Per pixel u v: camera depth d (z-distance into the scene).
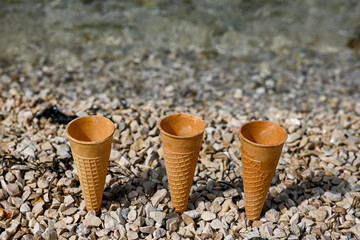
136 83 1.10
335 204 0.68
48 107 0.84
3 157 0.71
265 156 0.58
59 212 0.64
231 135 0.81
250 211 0.64
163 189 0.68
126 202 0.66
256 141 0.63
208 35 1.46
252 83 1.14
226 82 1.15
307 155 0.78
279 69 1.25
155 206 0.66
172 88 1.07
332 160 0.77
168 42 1.39
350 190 0.71
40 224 0.63
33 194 0.66
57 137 0.77
